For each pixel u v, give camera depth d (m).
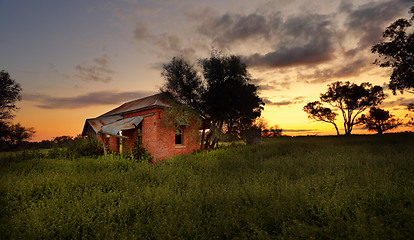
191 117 17.97
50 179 8.07
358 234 4.22
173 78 18.50
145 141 17.27
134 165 11.95
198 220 5.08
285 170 9.66
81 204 5.91
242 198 6.23
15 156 15.03
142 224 5.01
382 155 12.50
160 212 5.52
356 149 15.59
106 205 6.03
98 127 18.62
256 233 4.64
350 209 5.37
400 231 4.34
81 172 9.73
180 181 8.38
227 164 11.75
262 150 17.08
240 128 24.09
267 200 5.89
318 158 11.80
